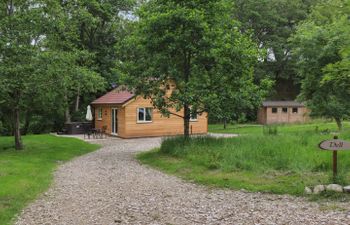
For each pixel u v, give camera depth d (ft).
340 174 31.73
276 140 48.96
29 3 65.67
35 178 40.29
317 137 50.11
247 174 37.96
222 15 59.62
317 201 28.35
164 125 105.81
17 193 32.45
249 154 43.09
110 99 110.11
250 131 113.39
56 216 26.35
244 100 57.88
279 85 198.29
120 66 62.44
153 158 54.24
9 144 78.28
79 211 27.53
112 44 133.90
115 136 105.40
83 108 135.74
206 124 110.83
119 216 25.95
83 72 69.51
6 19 61.72
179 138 60.08
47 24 64.95
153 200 30.42
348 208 26.05
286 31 180.75
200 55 57.72
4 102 69.26
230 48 55.93
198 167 43.78
